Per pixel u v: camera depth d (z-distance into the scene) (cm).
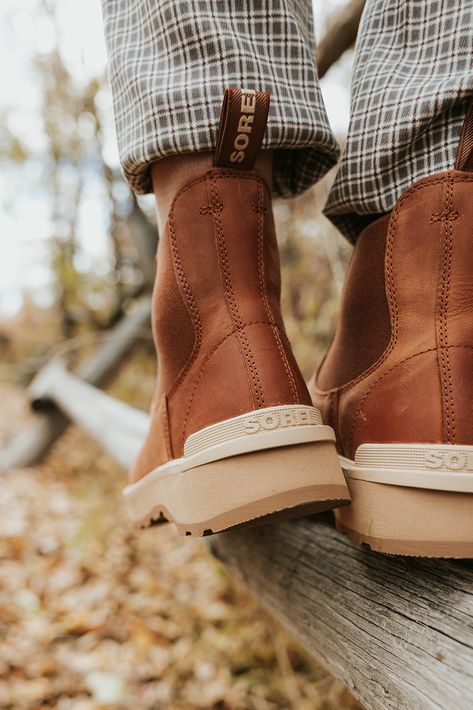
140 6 67
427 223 59
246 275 67
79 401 302
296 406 62
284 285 313
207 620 180
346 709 143
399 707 53
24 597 181
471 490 54
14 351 848
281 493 59
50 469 370
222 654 165
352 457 66
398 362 62
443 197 58
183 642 172
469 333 58
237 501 60
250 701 149
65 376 376
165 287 70
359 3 159
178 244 68
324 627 68
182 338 69
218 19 63
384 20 65
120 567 214
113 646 167
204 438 65
